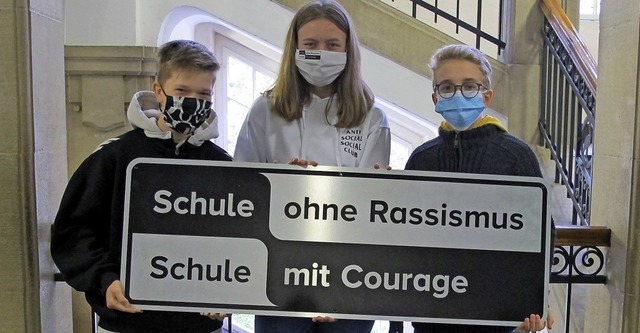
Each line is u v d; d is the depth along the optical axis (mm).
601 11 1825
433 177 1436
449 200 1437
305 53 1568
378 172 1439
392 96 3541
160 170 1423
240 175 1434
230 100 4695
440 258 1441
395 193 1442
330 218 1442
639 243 1647
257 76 4645
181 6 3625
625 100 1682
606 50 1789
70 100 3652
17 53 1528
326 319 1455
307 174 1438
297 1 3473
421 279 1445
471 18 4852
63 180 1766
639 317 1659
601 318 1818
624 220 1681
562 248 1817
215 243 1432
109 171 1473
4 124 1542
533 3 3418
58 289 1741
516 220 1436
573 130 2990
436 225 1440
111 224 1466
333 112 1633
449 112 1517
